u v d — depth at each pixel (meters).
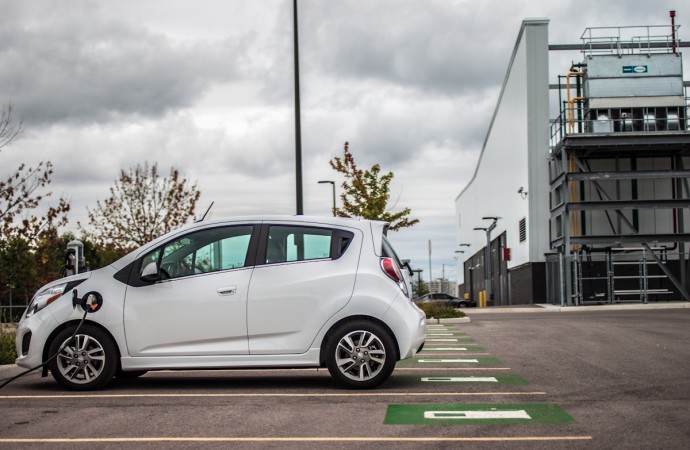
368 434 6.64
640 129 37.12
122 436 6.71
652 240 35.25
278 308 9.33
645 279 35.25
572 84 42.00
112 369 9.34
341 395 8.78
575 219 39.25
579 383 9.48
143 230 33.50
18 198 21.67
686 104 37.06
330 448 6.14
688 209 39.34
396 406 8.00
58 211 22.20
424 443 6.26
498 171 54.56
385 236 9.79
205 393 9.07
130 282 9.52
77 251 15.15
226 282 9.42
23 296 30.62
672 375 10.09
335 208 34.84
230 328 9.34
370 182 34.50
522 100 42.47
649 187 39.44
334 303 9.29
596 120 37.06
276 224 9.62
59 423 7.32
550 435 6.50
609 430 6.66
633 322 21.30
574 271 35.19
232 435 6.68
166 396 8.84
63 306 9.50
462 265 87.06
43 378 10.66
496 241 56.91
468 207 79.19
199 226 9.70
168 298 9.41
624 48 39.47
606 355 12.60
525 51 40.88
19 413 7.89
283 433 6.73
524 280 42.59
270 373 11.17
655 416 7.26
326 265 9.45
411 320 9.32
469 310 35.06
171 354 9.35
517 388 9.15
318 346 9.29
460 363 11.91
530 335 17.16
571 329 18.66
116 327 9.36
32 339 9.46
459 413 7.56
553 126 40.25
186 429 6.96
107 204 33.62
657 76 37.22
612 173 35.56
